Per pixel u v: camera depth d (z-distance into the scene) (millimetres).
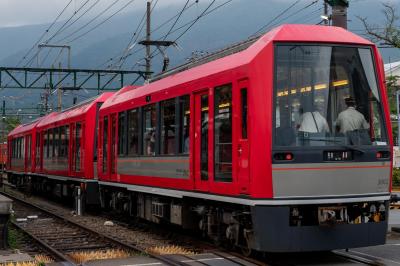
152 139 13156
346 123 9000
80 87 32688
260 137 8656
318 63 9000
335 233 8906
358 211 9203
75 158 20625
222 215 10398
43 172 26078
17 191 33969
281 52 8875
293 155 8648
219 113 9953
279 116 8703
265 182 8586
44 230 15102
